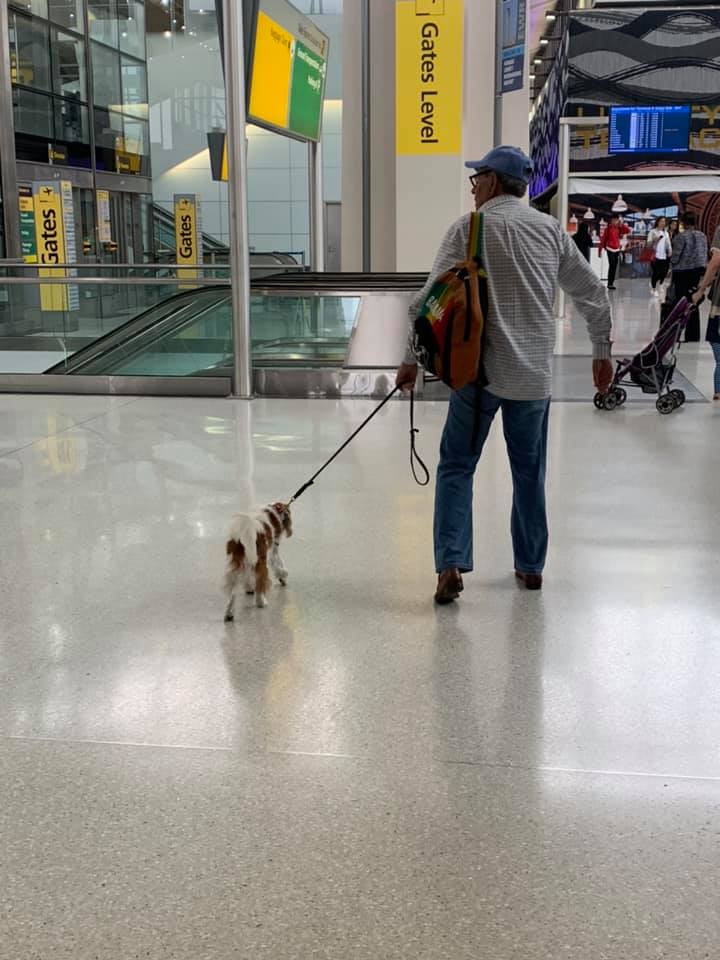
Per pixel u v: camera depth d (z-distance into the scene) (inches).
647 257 1072.2
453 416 144.7
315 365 358.0
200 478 227.3
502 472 229.3
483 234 135.9
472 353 133.9
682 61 1068.5
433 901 81.0
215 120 916.6
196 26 900.0
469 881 83.6
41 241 617.9
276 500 206.5
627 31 1068.5
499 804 95.3
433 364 136.2
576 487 215.9
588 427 283.6
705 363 416.5
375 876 84.4
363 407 323.3
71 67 808.3
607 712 114.3
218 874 84.8
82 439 273.3
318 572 164.4
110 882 83.8
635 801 95.7
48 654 132.3
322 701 117.8
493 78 611.8
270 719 113.3
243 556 142.3
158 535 184.7
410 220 584.4
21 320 359.3
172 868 85.7
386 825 91.9
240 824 92.3
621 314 666.2
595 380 150.6
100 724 112.4
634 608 146.8
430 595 153.3
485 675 124.5
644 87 1082.1
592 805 95.1
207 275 464.8
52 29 776.9
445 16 556.4
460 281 133.6
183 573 164.1
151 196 940.0
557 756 104.4
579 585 156.8
